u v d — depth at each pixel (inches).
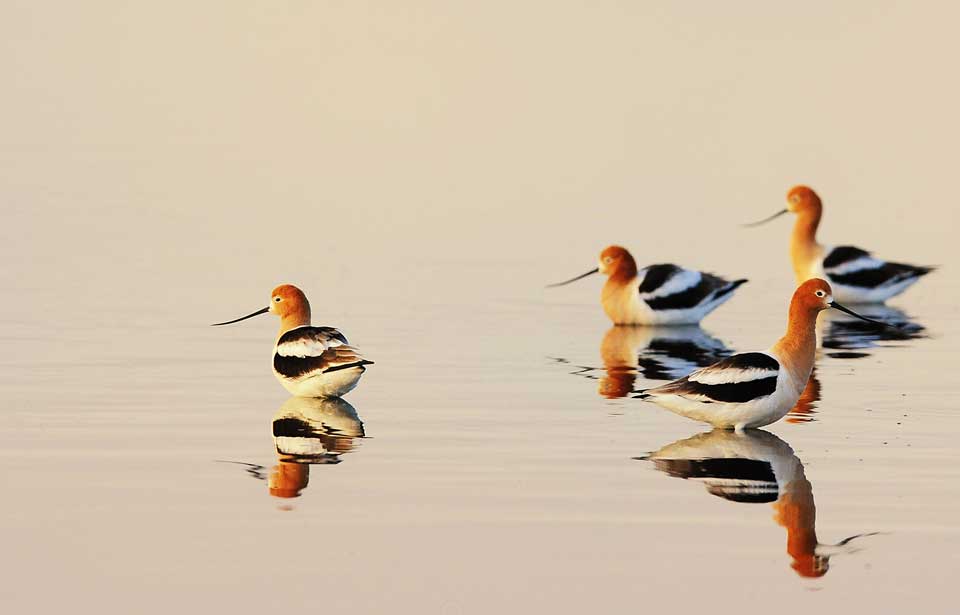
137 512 433.4
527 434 527.8
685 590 379.6
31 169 1195.3
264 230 997.2
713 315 802.8
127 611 363.3
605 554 402.9
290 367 574.6
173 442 510.6
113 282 822.5
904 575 389.7
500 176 1205.1
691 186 1181.1
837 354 691.4
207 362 642.2
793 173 1224.2
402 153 1288.1
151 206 1069.8
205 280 836.0
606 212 1084.5
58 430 523.5
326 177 1190.9
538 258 934.4
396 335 714.8
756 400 518.6
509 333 730.2
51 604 366.3
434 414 557.3
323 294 808.9
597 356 679.7
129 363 635.5
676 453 502.6
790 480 470.6
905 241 999.0
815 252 881.5
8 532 415.2
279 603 368.2
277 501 444.8
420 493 454.0
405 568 392.2
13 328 703.7
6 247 916.6
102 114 1450.5
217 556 398.9
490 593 376.5
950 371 645.9
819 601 372.8
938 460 494.6
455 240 983.0
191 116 1444.4
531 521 429.1
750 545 410.9
